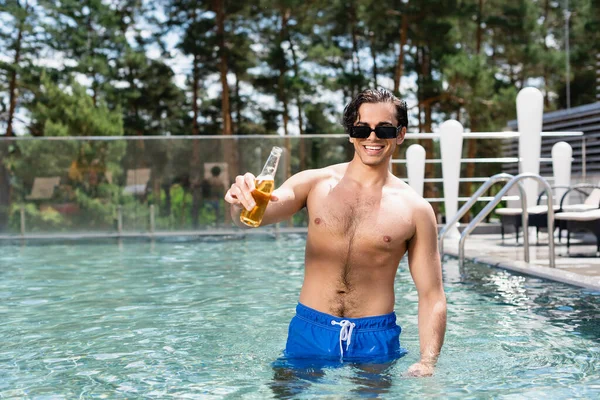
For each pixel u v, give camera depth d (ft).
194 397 8.54
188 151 37.42
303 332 9.96
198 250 28.04
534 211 25.59
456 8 78.69
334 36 92.68
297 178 10.17
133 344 11.64
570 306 14.23
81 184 36.99
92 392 8.93
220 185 37.42
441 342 9.69
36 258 26.07
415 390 8.51
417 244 9.86
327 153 37.91
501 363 9.91
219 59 88.79
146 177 37.24
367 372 9.19
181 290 17.52
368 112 9.59
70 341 11.97
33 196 36.73
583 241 28.19
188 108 97.40
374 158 9.64
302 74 86.99
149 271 21.50
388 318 9.91
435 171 86.94
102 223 36.96
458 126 29.89
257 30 90.99
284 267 21.85
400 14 81.05
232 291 17.17
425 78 80.12
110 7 91.66
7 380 9.60
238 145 37.65
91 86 88.33
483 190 20.74
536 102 28.73
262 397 8.41
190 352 10.95
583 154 35.65
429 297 9.84
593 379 9.07
